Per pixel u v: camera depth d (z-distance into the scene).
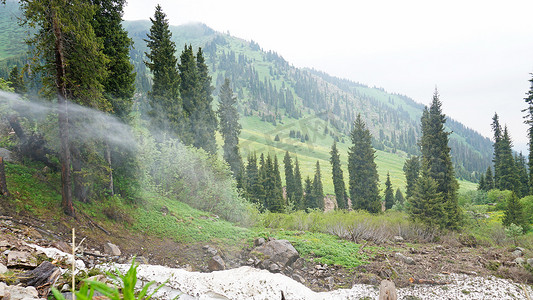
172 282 7.08
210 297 6.93
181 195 17.92
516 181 51.22
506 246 15.88
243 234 13.94
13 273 4.79
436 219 20.77
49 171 12.23
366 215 20.78
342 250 12.86
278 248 11.79
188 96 27.23
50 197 10.76
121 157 14.86
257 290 7.95
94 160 12.16
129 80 15.23
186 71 27.58
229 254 11.88
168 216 14.20
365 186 33.38
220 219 16.53
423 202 21.50
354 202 34.03
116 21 15.03
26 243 7.15
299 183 33.75
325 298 8.59
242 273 8.84
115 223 11.94
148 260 10.28
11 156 11.98
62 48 10.27
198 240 12.56
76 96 11.30
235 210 17.64
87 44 10.52
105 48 14.40
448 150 26.38
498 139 60.22
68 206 10.37
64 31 10.01
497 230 20.25
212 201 18.20
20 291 4.26
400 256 12.37
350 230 15.65
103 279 4.68
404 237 17.59
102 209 12.07
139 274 7.10
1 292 3.96
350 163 34.06
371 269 11.15
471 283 9.95
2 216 8.60
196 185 18.47
